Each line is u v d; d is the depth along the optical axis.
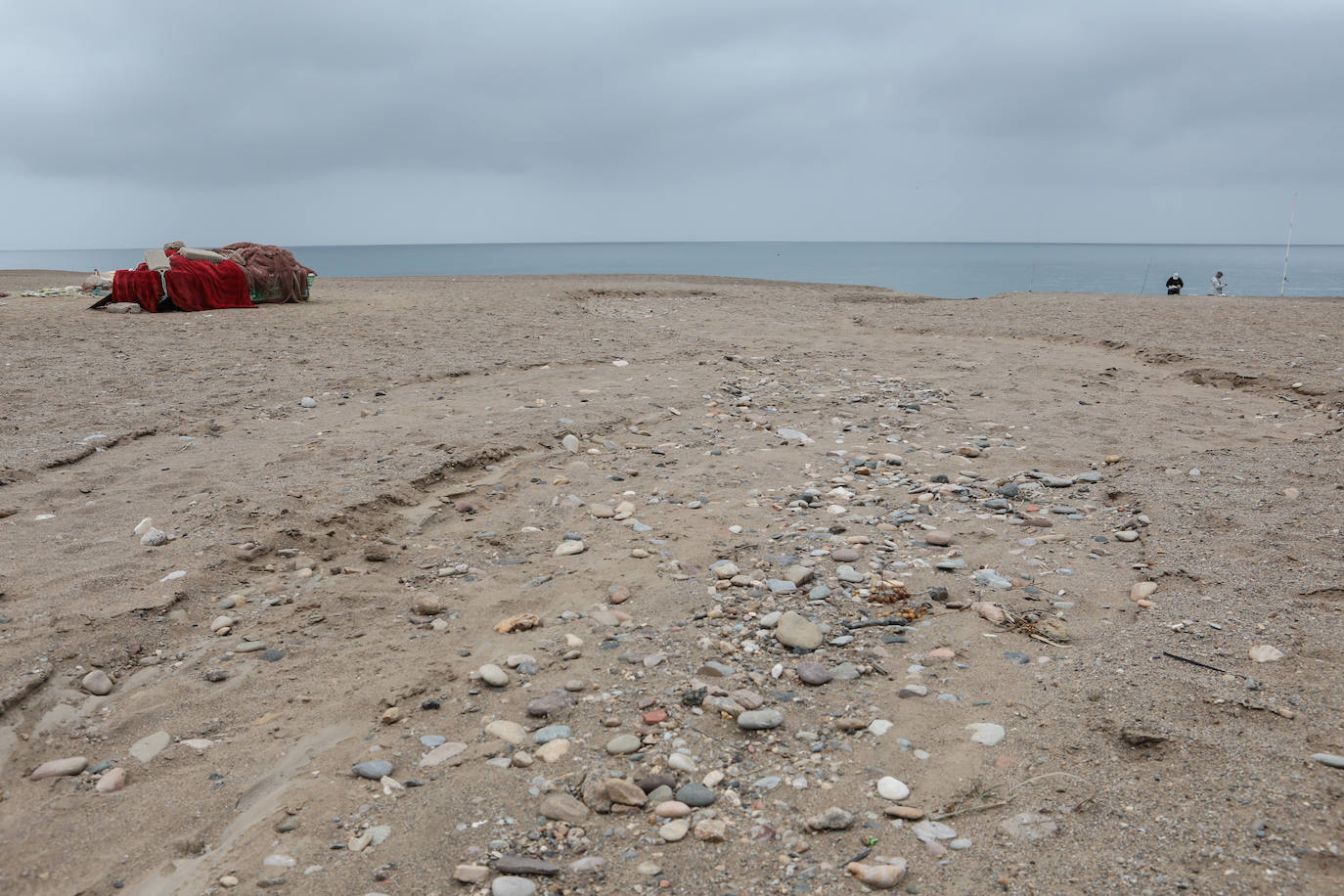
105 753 3.41
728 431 8.48
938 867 2.71
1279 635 4.04
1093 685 3.71
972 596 4.70
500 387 10.09
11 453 6.85
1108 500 6.35
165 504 5.88
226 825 3.02
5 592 4.51
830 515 6.02
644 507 6.29
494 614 4.64
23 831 2.95
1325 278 171.88
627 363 12.03
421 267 146.00
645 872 2.73
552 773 3.26
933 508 6.23
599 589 4.91
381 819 3.01
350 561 5.27
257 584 4.90
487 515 6.16
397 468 6.69
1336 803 2.80
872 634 4.32
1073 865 2.66
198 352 11.84
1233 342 13.84
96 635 4.16
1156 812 2.86
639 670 4.01
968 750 3.33
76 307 17.06
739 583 4.89
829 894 2.61
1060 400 10.08
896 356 13.35
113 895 2.68
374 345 12.88
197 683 3.91
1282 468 6.85
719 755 3.36
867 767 3.26
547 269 132.25
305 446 7.32
